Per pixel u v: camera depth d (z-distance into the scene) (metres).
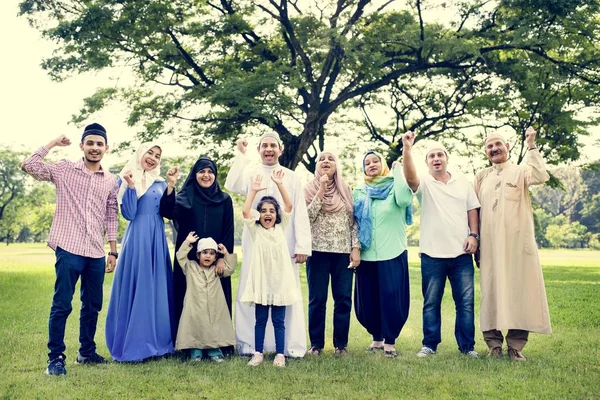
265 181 5.92
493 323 5.46
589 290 12.07
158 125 17.92
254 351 5.57
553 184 20.62
